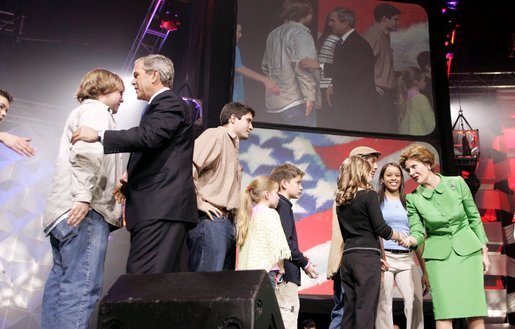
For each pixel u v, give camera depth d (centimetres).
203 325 158
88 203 245
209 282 168
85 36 947
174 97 256
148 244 239
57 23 938
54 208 255
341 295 400
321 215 631
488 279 891
